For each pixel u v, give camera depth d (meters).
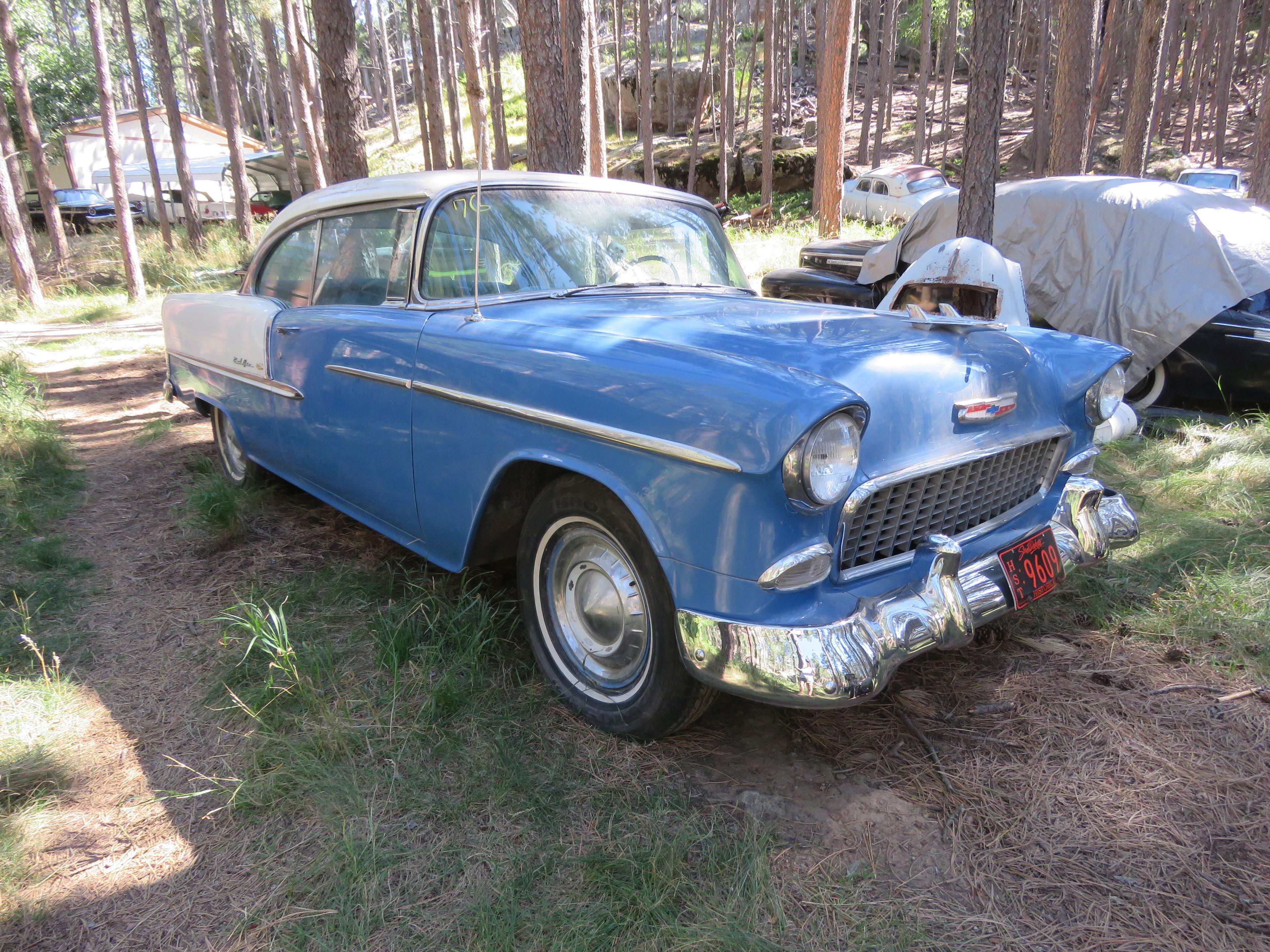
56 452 4.90
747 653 1.79
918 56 37.06
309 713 2.31
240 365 3.67
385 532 2.98
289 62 18.67
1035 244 6.57
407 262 2.82
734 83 26.36
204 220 23.91
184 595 3.14
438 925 1.63
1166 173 20.81
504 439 2.29
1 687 2.48
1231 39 20.61
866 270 7.52
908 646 1.87
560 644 2.38
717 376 1.86
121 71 45.22
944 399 2.10
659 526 1.92
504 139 18.78
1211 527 3.61
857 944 1.60
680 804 1.98
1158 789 2.05
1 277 15.81
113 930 1.63
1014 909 1.69
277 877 1.77
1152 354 5.87
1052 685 2.52
